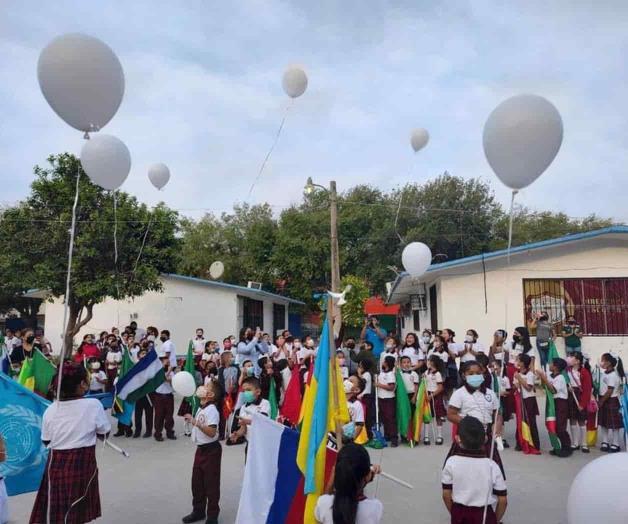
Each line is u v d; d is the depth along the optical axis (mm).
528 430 8781
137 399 10000
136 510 6270
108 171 5734
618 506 2307
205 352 13602
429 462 8352
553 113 4301
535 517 5918
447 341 12867
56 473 4590
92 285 17016
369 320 14680
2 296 24672
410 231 27781
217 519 5855
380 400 9633
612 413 8797
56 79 4758
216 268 21812
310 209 33594
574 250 16156
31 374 9320
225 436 10062
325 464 4324
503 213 30703
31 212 17062
